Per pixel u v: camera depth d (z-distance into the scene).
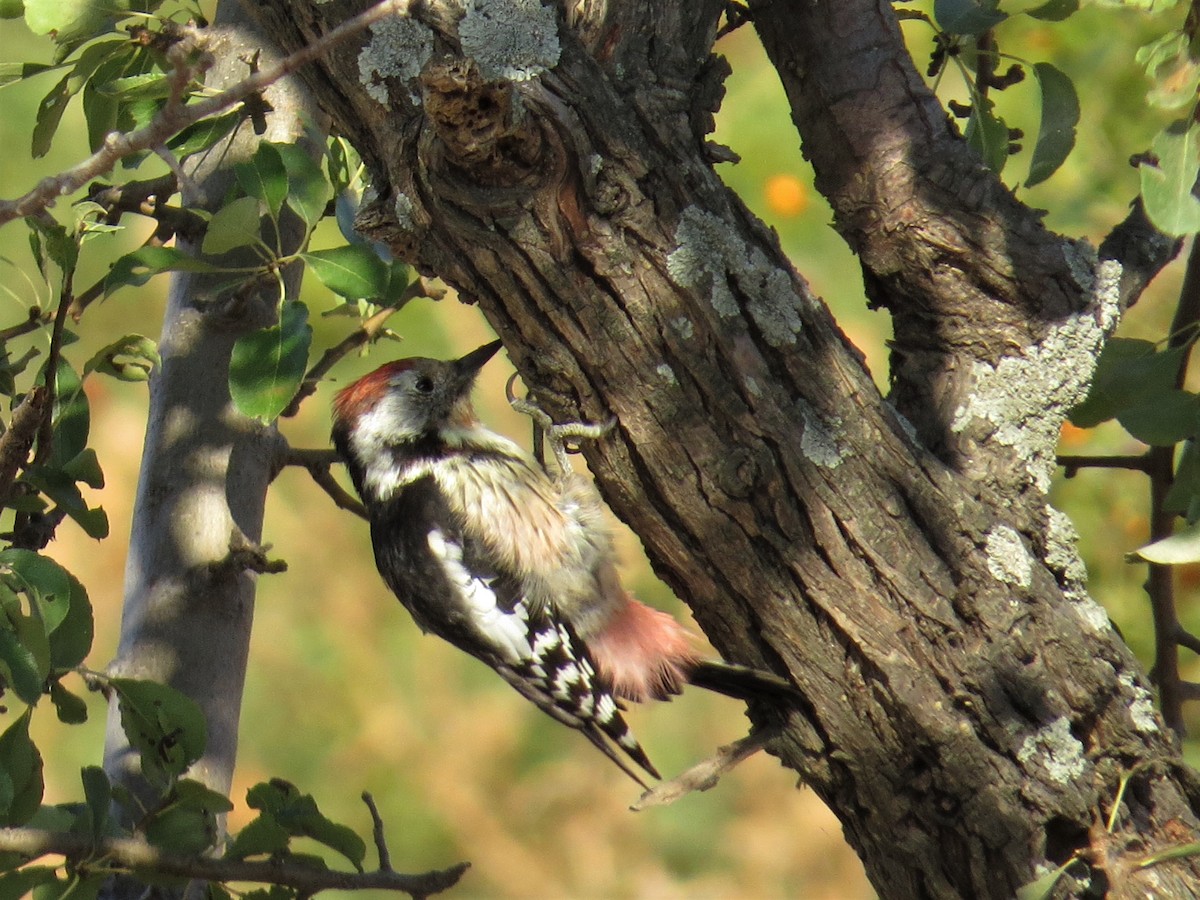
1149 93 5.93
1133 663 6.68
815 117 6.98
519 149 5.61
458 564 9.23
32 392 6.87
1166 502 7.16
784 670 6.61
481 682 14.80
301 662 14.62
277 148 7.26
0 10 7.48
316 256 7.18
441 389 9.70
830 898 13.92
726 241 6.10
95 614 14.56
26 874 6.56
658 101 6.01
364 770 14.30
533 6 5.73
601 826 14.21
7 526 12.70
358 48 5.80
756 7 7.07
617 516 6.67
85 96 7.80
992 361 6.82
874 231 6.90
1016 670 6.44
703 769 6.74
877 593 6.40
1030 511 6.69
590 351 6.14
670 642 8.92
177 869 6.78
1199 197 6.27
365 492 9.79
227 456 8.66
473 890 13.93
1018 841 6.44
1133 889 6.39
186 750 6.90
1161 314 9.66
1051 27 9.67
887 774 6.58
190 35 7.43
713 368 6.18
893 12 7.02
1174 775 6.59
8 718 13.94
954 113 7.83
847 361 6.41
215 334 8.71
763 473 6.28
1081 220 9.91
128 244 14.97
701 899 13.90
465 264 6.04
